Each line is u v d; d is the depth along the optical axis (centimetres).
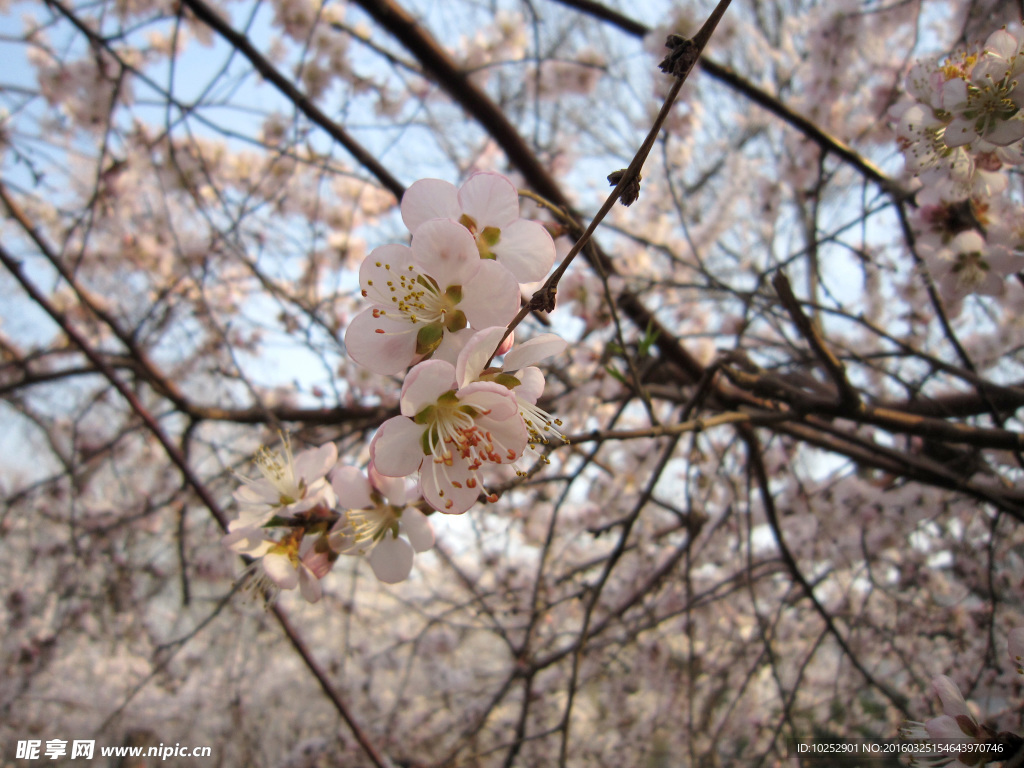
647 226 434
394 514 156
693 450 320
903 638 464
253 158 486
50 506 521
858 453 320
